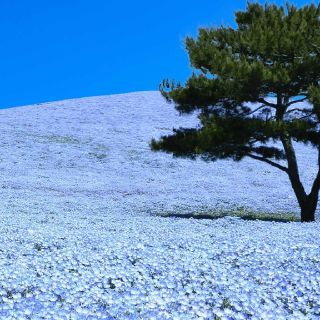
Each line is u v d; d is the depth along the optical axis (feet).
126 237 40.63
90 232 44.37
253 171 120.57
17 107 204.33
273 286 25.88
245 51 68.23
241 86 63.62
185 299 22.61
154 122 172.35
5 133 149.07
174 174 115.85
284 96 68.18
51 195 91.50
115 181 107.14
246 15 72.84
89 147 139.44
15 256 31.86
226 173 117.80
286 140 69.92
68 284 24.94
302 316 20.86
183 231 46.32
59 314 19.63
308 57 62.23
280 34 64.54
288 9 70.38
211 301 22.63
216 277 26.89
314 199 68.80
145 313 20.36
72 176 110.52
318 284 26.25
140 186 102.53
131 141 147.33
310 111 67.56
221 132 63.77
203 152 67.46
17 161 121.29
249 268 29.53
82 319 19.30
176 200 89.40
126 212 76.79
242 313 20.99
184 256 32.09
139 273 28.43
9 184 98.89
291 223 56.75
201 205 85.10
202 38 70.18
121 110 192.24
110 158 129.80
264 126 62.75
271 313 20.81
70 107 198.29
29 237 38.99
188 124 167.53
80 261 29.99
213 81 67.00
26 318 19.47
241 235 42.78
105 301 22.48
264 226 52.24
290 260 31.55
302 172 119.65
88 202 85.71
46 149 134.51
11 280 25.08
